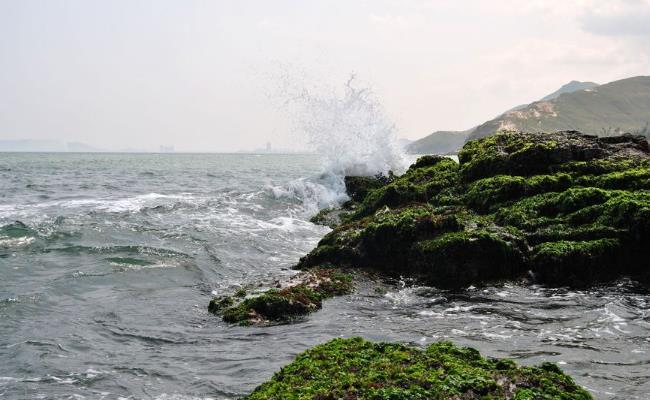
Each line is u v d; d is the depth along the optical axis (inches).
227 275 584.4
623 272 486.3
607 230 497.4
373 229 551.2
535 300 446.3
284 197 1072.2
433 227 536.4
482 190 655.8
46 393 295.0
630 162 660.1
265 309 422.6
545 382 229.9
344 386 232.5
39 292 475.2
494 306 434.6
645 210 485.7
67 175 1930.4
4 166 2623.0
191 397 288.2
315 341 366.3
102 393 295.3
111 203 1029.8
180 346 368.2
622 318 391.5
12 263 568.7
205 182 1670.8
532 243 534.3
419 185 756.0
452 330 376.5
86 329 399.9
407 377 237.3
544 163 676.7
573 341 346.6
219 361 337.7
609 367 299.3
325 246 577.0
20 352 351.3
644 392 264.1
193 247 677.9
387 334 372.8
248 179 1830.7
